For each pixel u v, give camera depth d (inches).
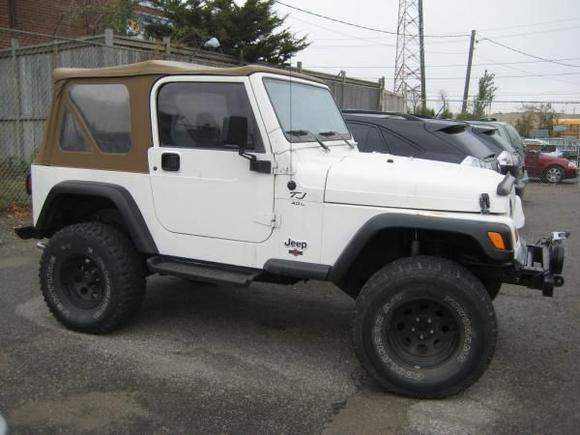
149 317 201.2
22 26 598.9
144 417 135.4
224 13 701.3
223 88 163.2
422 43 1683.1
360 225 150.9
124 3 601.9
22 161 426.9
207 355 170.9
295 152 159.5
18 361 163.0
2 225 323.9
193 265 172.9
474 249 155.9
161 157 170.7
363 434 130.3
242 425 133.0
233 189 163.2
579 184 752.3
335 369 163.6
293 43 765.3
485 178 150.9
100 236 177.9
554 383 156.9
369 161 163.9
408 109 1243.2
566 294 239.8
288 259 159.6
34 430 129.0
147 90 171.6
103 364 162.4
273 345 179.9
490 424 135.3
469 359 141.0
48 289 186.9
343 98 721.0
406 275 143.0
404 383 144.6
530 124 2298.2
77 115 183.8
